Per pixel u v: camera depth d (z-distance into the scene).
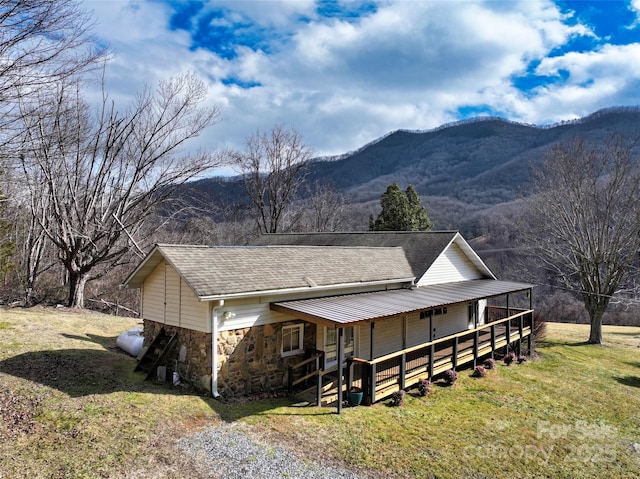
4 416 7.94
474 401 12.56
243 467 7.17
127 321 19.78
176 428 8.41
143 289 12.76
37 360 11.41
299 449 8.09
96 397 9.34
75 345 13.54
